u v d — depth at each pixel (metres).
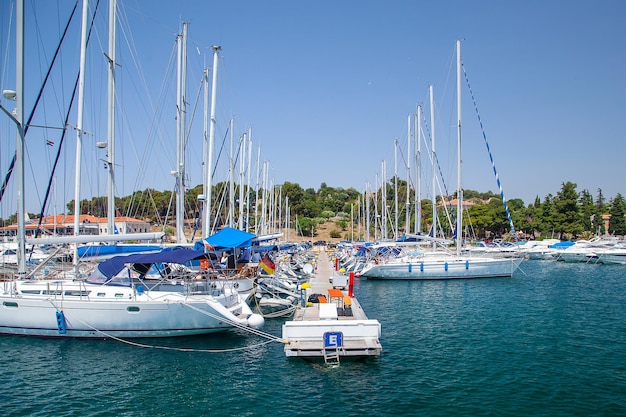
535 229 96.12
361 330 17.12
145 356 16.73
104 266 18.94
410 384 14.14
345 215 131.62
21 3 17.89
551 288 34.59
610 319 23.22
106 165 21.95
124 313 18.12
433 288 34.66
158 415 12.15
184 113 26.94
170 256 19.06
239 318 18.80
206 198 28.02
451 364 16.00
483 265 39.47
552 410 12.30
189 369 15.49
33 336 18.58
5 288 19.08
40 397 13.22
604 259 56.72
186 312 18.39
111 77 21.48
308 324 17.27
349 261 46.97
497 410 12.30
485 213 97.88
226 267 24.80
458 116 40.00
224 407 12.60
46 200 22.45
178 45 27.31
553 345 18.39
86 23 21.66
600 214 97.62
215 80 28.70
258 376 14.88
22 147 18.38
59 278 20.77
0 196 20.47
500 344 18.55
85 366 15.70
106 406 12.67
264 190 57.81
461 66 40.22
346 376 14.84
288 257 46.03
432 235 44.66
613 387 13.86
